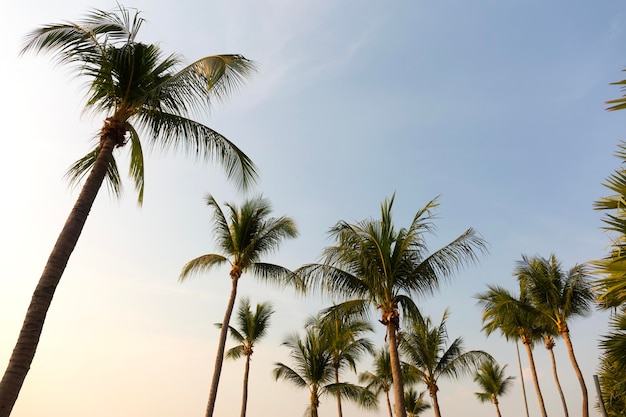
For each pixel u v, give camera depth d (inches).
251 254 770.2
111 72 328.8
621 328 378.3
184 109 362.6
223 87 375.9
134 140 368.8
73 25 321.7
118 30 332.5
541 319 906.1
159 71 350.0
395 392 510.6
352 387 994.1
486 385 1616.6
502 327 1065.5
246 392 997.2
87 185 295.4
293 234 772.0
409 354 1080.2
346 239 562.6
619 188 218.5
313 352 1015.6
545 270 873.5
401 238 570.6
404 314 557.9
